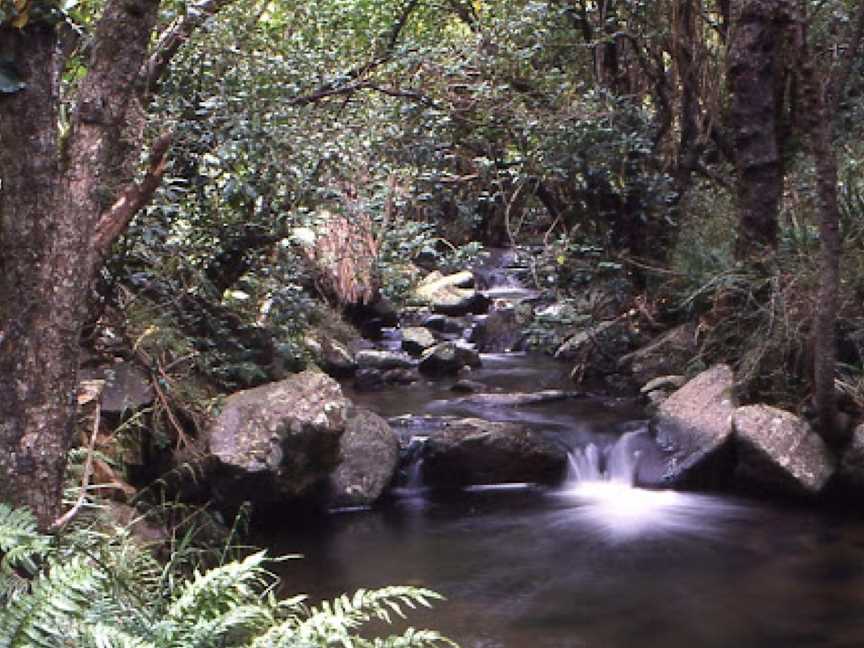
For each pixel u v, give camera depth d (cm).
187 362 567
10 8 260
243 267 639
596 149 756
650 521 570
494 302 1089
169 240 596
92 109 285
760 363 659
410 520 574
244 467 523
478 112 738
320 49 715
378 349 924
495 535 550
